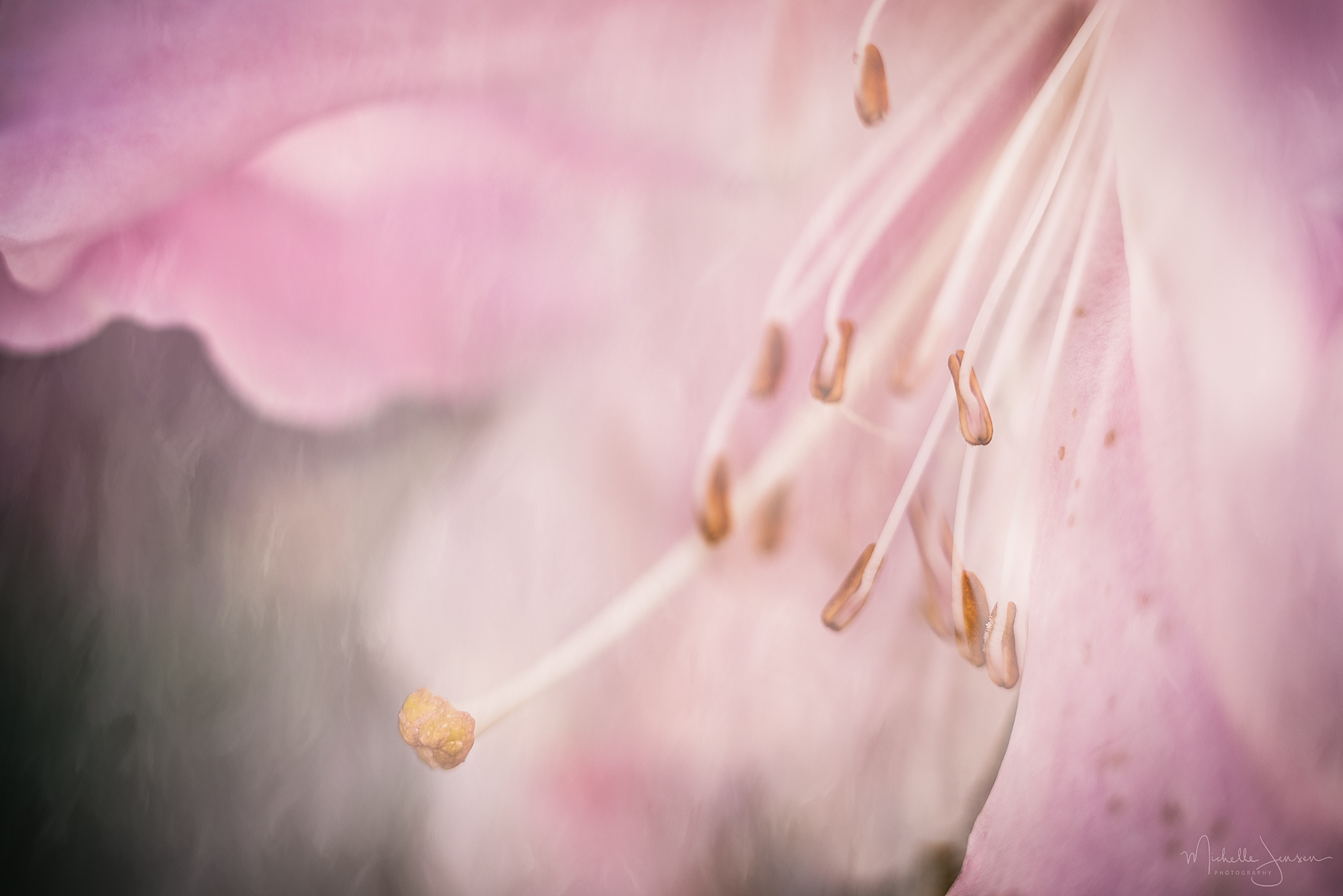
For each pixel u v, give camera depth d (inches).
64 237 3.8
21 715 3.8
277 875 3.9
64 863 3.8
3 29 3.7
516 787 3.9
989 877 3.9
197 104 3.8
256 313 3.9
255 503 3.9
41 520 3.8
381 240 3.9
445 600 3.9
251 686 3.9
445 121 3.9
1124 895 3.9
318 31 3.8
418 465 3.9
